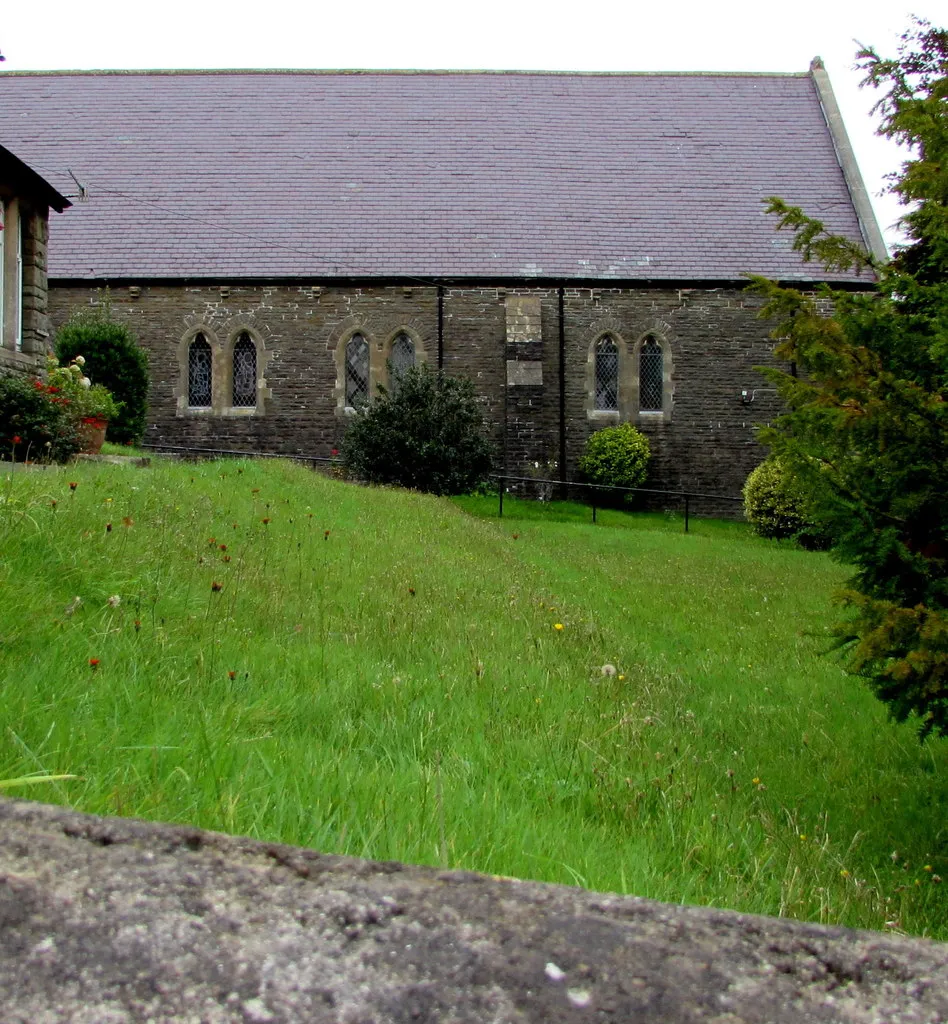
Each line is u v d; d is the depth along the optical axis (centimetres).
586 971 111
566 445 2683
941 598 519
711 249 2781
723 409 2703
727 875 349
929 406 532
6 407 1168
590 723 514
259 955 111
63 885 119
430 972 110
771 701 783
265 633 597
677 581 1383
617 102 3247
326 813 306
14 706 343
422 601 817
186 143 3038
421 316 2656
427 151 3048
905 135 587
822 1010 108
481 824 324
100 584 565
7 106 3150
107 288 2617
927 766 648
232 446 2650
